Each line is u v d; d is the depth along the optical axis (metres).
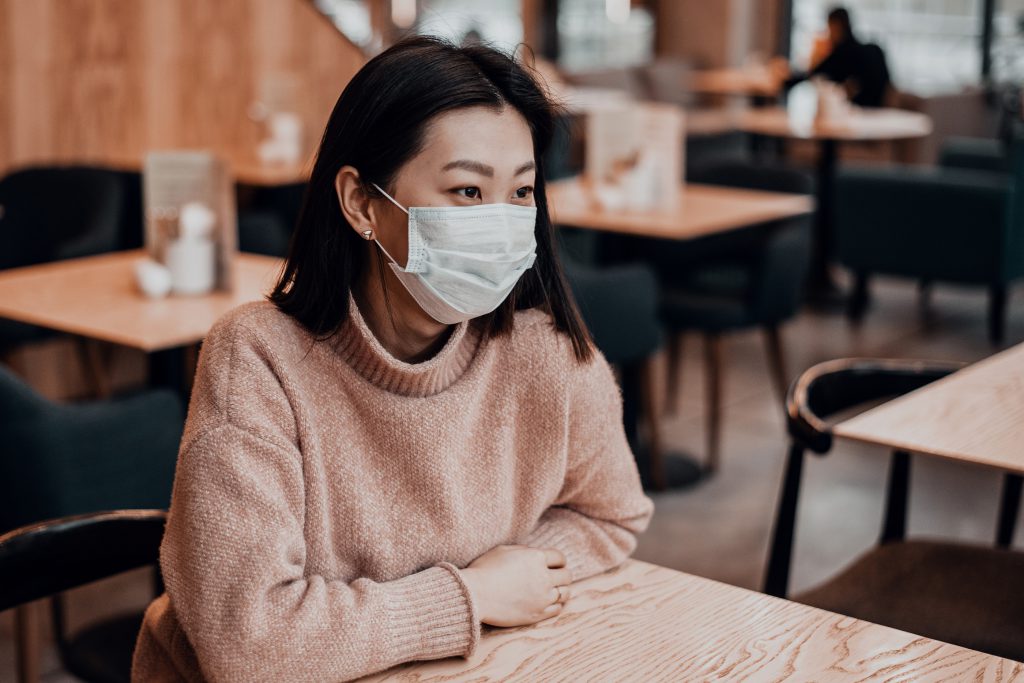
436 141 1.24
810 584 3.23
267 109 5.16
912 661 1.25
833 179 6.58
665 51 10.98
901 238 6.02
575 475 1.46
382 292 1.33
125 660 1.98
